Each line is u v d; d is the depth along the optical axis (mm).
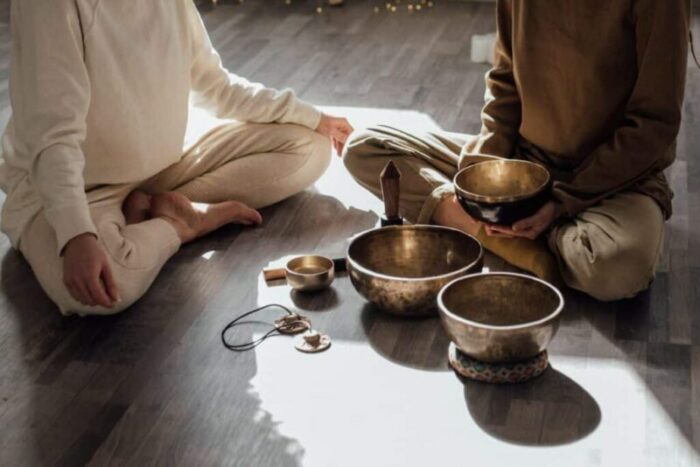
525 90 2750
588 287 2600
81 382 2432
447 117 3973
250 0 5742
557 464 2074
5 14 5621
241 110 3180
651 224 2598
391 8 5484
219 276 2865
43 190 2490
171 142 2943
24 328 2666
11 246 3074
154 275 2748
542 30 2658
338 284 2801
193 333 2600
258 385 2373
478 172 2770
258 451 2158
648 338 2490
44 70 2520
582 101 2684
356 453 2131
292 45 4969
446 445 2141
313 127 3256
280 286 2803
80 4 2574
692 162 3475
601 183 2645
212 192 3148
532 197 2568
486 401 2275
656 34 2514
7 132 2971
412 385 2344
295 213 3221
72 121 2533
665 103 2559
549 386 2320
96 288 2434
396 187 2766
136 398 2359
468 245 2656
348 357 2461
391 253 2736
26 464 2178
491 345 2275
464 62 4629
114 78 2699
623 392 2293
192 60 3117
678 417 2205
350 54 4801
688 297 2660
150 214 2990
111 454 2186
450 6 5516
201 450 2174
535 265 2697
